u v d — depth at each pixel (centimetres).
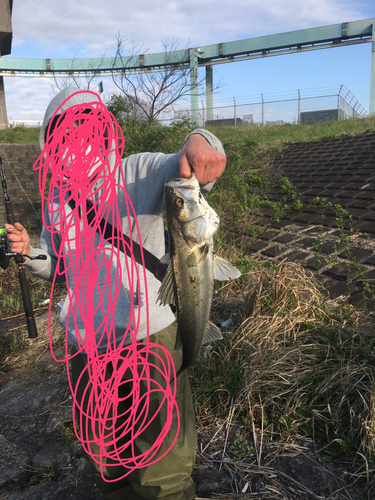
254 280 468
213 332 177
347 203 689
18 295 610
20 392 388
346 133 1283
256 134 1772
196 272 153
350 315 372
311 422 285
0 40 2041
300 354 330
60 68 3541
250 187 912
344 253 522
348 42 3353
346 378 297
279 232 671
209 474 262
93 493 267
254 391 311
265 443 281
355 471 251
